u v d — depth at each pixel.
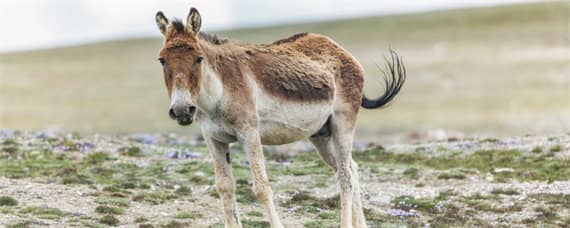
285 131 50.91
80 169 77.31
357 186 55.03
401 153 92.06
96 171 76.31
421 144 97.06
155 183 72.31
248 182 74.81
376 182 78.38
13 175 72.38
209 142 49.12
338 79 55.00
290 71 50.75
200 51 45.03
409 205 68.88
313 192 73.12
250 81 48.19
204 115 47.88
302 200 69.12
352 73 56.00
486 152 88.06
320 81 52.38
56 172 74.31
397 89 59.16
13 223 51.91
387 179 79.50
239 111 47.19
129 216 58.59
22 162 78.50
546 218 63.59
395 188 75.44
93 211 58.84
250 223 58.94
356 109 55.94
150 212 60.53
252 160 47.59
